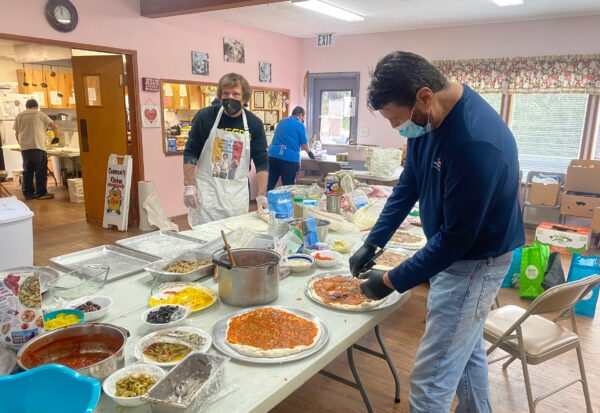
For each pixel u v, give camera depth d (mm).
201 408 947
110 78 4906
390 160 4707
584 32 5004
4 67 7973
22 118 6410
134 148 5059
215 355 1048
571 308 2102
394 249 2111
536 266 3295
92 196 5312
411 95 1125
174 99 5969
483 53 5672
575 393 2227
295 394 2176
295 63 7223
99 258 1857
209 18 5641
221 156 2666
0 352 1063
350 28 6230
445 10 4969
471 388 1603
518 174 1232
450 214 1159
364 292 1368
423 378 1369
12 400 808
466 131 1125
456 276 1292
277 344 1204
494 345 1906
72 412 786
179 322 1305
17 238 2328
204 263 1740
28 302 1121
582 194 4887
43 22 4070
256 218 2553
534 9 4801
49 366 825
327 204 2656
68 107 8312
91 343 1129
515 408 2104
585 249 4117
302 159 6023
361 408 2084
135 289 1586
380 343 2115
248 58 6316
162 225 4992
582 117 5234
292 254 1900
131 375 1019
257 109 6730
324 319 1391
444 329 1319
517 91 5449
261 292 1450
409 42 6199
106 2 4523
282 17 5590
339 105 7105
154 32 5031
